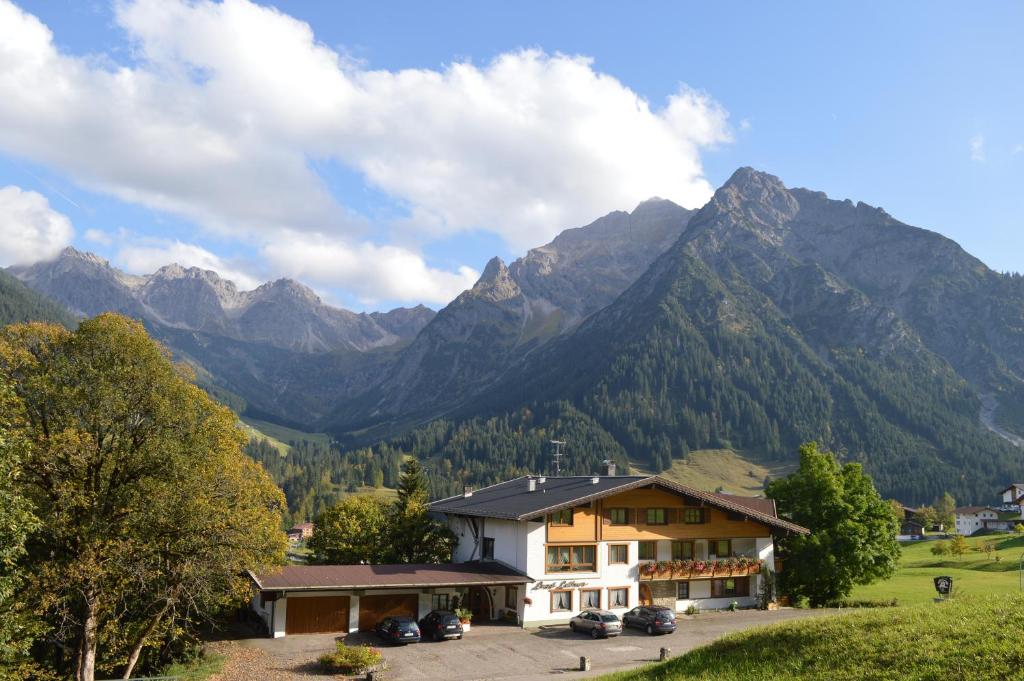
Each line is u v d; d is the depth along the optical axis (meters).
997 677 17.66
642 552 53.75
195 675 34.38
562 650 41.00
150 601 34.91
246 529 34.53
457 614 47.06
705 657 26.02
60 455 31.28
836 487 59.47
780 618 51.31
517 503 54.91
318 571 46.78
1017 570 92.25
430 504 68.25
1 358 32.62
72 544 32.28
